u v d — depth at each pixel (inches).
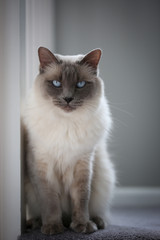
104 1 51.0
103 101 34.2
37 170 32.0
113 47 51.1
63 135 31.4
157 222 38.7
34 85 32.3
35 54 37.4
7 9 28.7
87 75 32.7
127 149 51.2
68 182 33.0
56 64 32.4
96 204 35.0
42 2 39.8
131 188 50.9
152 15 50.9
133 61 51.1
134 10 50.9
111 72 51.1
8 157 28.9
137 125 51.3
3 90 28.5
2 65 28.5
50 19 45.3
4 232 28.8
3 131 28.5
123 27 51.1
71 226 31.7
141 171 51.1
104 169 35.8
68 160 32.1
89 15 51.0
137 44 51.1
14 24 28.9
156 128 51.3
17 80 29.2
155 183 51.0
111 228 33.0
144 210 47.0
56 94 31.6
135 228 33.0
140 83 51.3
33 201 34.0
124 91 51.3
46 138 31.4
